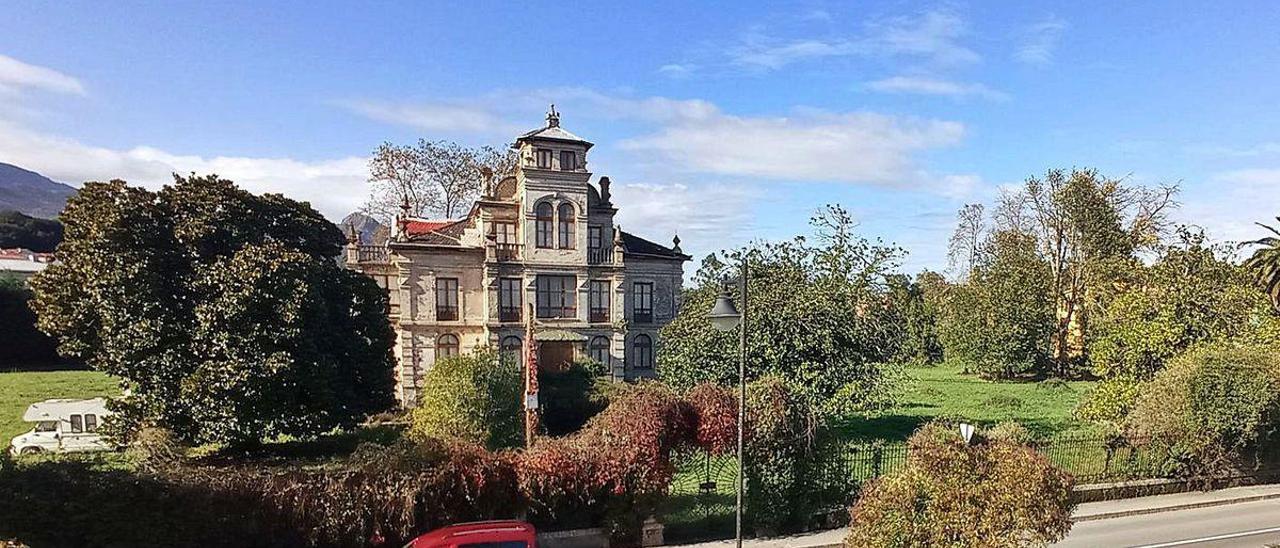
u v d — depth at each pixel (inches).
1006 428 889.5
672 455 698.8
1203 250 1259.8
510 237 1544.0
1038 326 2144.4
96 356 1014.4
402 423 1299.2
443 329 1504.7
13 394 1594.5
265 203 1131.9
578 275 1555.1
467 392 1005.8
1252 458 925.8
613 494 652.7
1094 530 736.3
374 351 1154.0
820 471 728.3
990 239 2455.7
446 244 1520.7
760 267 1007.0
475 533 510.6
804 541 682.2
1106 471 882.1
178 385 989.8
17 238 3560.5
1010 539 461.7
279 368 963.3
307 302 1018.7
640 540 664.4
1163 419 885.2
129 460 921.5
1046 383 1982.0
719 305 612.4
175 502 569.6
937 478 488.7
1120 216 2124.8
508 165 2321.6
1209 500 845.2
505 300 1518.2
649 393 695.1
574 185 1549.0
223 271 1002.1
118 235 985.5
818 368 966.4
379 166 2249.0
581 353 1552.7
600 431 675.4
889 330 1092.5
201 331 977.5
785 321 964.0
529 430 868.6
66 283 986.7
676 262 1674.5
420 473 611.2
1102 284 1628.9
